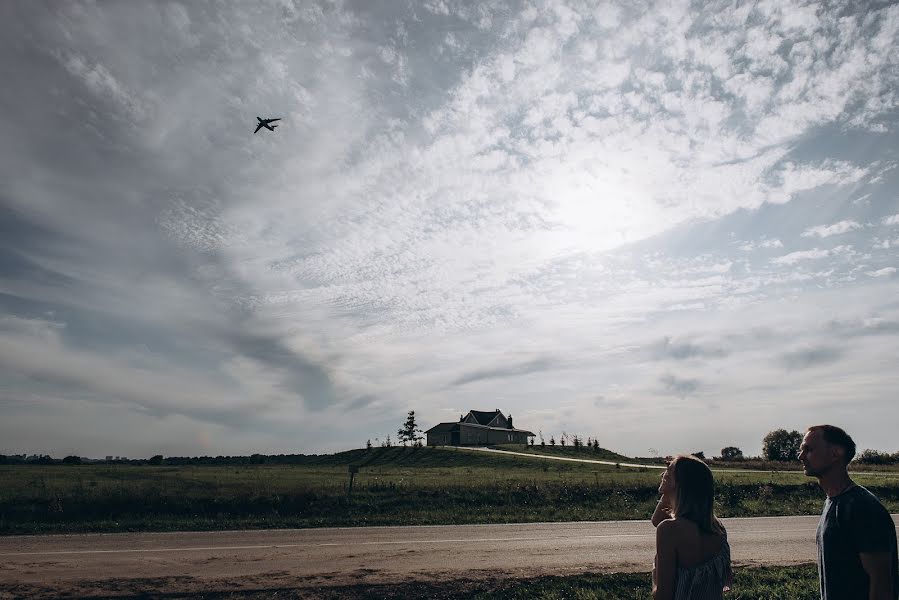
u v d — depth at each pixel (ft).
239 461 319.88
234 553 41.60
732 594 31.37
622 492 85.87
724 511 75.20
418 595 31.24
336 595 31.01
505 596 31.22
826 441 13.30
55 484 90.99
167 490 74.43
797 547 47.11
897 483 98.99
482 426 376.68
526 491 83.66
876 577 12.00
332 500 72.13
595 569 37.22
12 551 41.93
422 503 74.33
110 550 42.45
